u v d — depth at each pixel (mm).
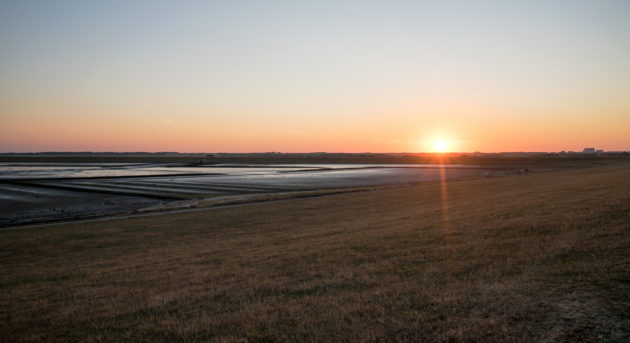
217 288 11875
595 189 30000
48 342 8719
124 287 13195
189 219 34344
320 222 28766
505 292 8672
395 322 7688
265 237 22953
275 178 101062
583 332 6367
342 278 11648
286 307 9320
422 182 82875
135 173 123625
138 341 8164
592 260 10406
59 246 24250
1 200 56125
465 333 6859
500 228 17281
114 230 29625
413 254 14086
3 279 16250
